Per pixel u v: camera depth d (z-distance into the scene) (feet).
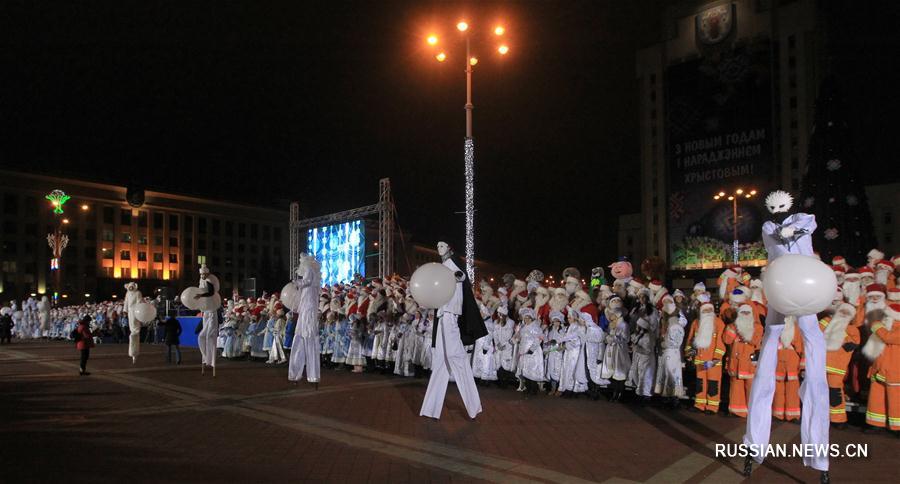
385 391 38.99
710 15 255.09
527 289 43.98
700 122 255.70
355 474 20.57
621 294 39.14
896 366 25.46
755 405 20.29
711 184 251.39
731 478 20.16
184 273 257.75
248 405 33.78
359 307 52.26
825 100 53.11
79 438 25.82
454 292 29.32
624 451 23.47
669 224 262.06
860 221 50.85
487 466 21.48
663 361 32.65
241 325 65.72
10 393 38.91
